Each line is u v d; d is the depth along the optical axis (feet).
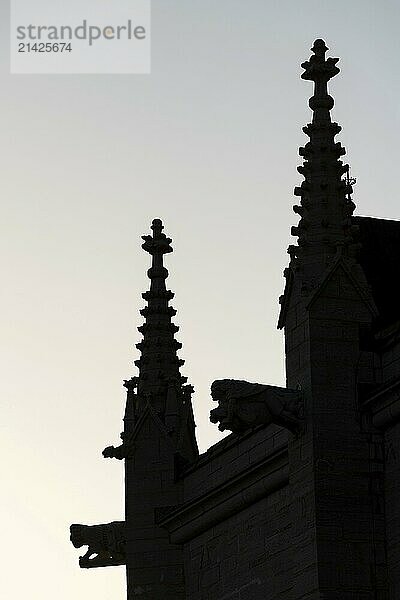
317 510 185.16
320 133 196.95
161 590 218.38
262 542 203.10
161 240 232.53
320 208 193.77
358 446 187.62
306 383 189.06
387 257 208.54
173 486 221.66
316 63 199.72
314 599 183.52
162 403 225.76
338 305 191.01
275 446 202.18
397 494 185.37
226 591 208.95
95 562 225.76
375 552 185.26
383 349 190.49
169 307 229.86
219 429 188.34
